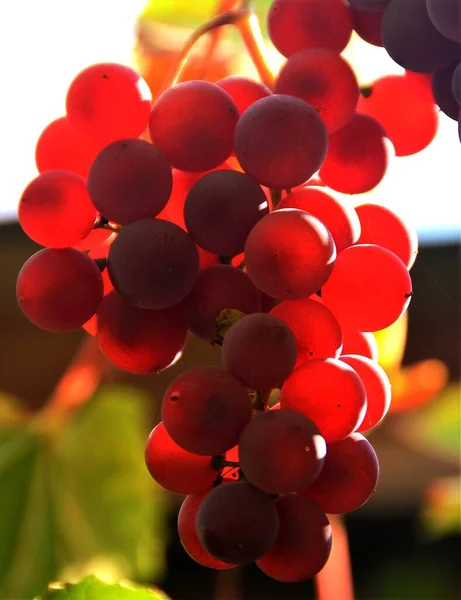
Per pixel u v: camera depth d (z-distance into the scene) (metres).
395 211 0.25
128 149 0.22
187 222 0.22
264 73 0.26
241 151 0.22
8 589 0.34
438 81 0.24
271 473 0.20
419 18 0.23
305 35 0.24
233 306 0.23
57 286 0.23
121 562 0.35
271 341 0.21
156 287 0.22
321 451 0.21
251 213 0.22
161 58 0.33
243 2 0.26
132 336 0.23
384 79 0.26
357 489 0.22
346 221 0.23
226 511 0.21
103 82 0.23
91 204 0.23
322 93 0.23
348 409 0.21
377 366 0.24
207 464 0.22
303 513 0.22
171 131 0.23
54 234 0.23
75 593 0.26
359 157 0.25
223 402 0.21
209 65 0.32
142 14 0.34
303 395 0.21
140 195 0.22
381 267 0.23
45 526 0.35
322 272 0.21
